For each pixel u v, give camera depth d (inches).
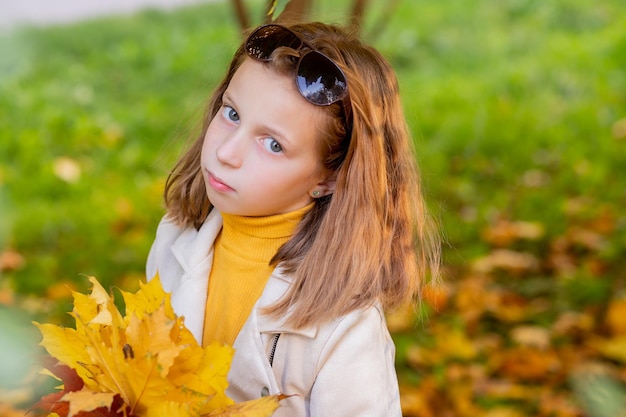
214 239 61.6
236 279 58.5
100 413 46.3
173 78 277.4
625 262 157.3
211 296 60.3
